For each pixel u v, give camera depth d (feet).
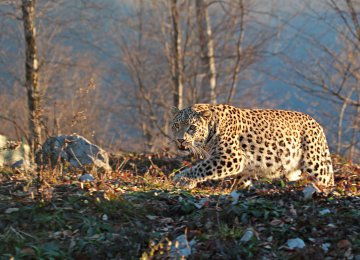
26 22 63.05
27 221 29.96
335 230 29.22
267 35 101.60
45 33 104.27
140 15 120.47
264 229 29.58
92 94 129.18
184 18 106.22
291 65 96.22
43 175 37.42
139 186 37.78
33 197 31.86
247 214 30.78
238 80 135.33
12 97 117.50
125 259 27.37
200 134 40.60
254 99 138.82
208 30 105.09
